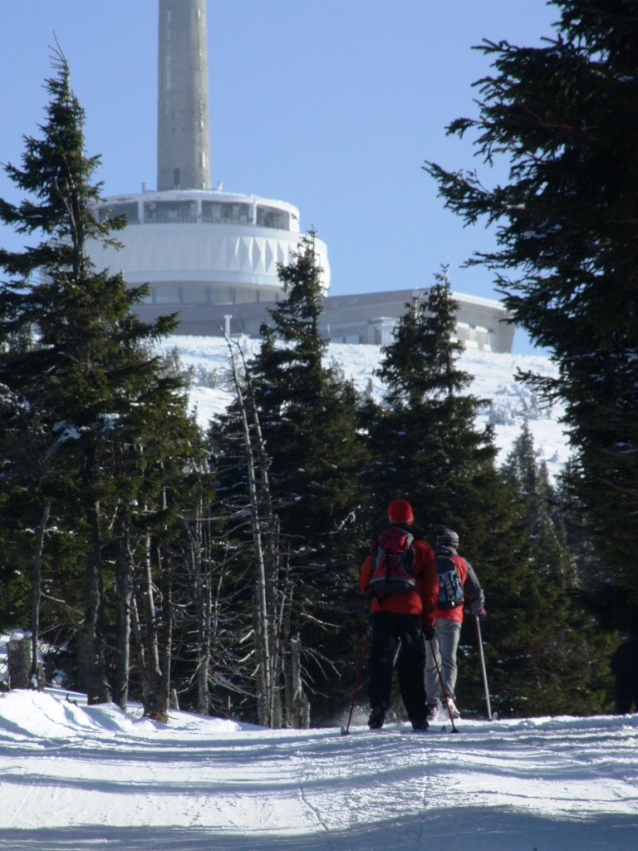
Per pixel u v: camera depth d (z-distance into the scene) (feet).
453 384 462.19
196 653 387.14
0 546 268.82
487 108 111.24
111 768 83.41
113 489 263.29
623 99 91.30
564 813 51.67
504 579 418.92
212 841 50.60
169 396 282.77
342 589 422.41
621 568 151.33
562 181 105.91
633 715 112.06
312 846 48.11
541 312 148.15
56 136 288.10
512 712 412.16
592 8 106.63
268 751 96.22
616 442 150.71
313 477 425.28
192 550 320.29
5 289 279.08
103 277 285.23
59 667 351.87
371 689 109.91
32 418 270.46
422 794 59.62
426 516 428.15
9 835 53.31
